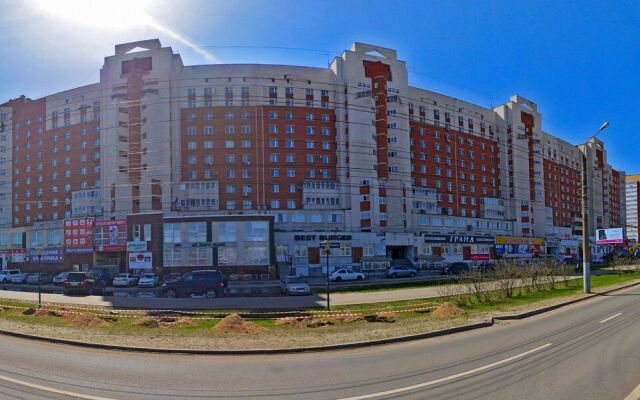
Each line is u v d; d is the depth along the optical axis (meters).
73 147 73.31
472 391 6.49
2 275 50.12
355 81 69.44
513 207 86.44
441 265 64.75
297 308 18.84
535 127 91.75
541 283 26.58
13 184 78.81
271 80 68.62
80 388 6.89
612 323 13.04
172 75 67.44
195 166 66.31
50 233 63.34
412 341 11.35
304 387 6.95
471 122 84.25
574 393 6.33
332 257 59.44
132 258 50.81
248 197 66.12
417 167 74.75
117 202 65.12
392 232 64.12
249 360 9.23
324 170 68.50
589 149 111.56
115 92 67.75
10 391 6.70
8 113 81.12
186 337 11.77
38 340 11.80
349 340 11.12
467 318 14.66
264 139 67.38
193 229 50.31
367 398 6.30
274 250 50.53
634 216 129.62
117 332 12.56
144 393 6.63
